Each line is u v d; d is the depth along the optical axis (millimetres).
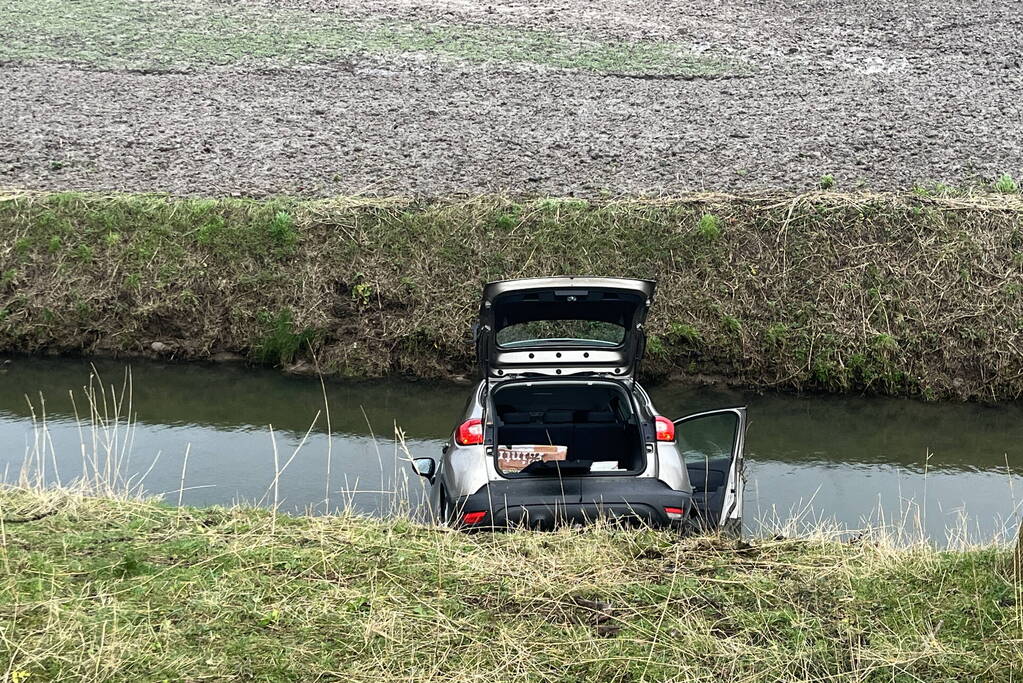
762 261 13047
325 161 17156
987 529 8438
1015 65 23094
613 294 7828
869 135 18391
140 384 12406
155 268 13641
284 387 12375
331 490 9211
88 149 17766
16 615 4992
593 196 14805
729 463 7906
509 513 6832
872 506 8977
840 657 4742
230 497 9047
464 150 17781
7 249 13961
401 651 4797
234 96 21312
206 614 5094
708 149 17656
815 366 12227
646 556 6066
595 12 28250
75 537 6066
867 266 12836
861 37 25625
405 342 12836
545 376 8133
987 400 11969
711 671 4652
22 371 12805
